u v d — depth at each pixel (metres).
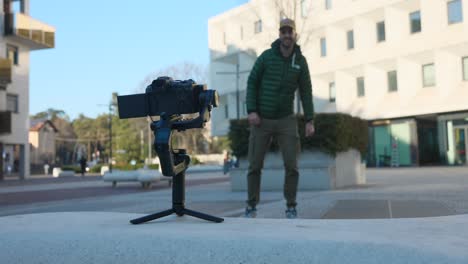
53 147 76.50
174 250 1.83
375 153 33.34
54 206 8.60
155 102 2.73
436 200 6.63
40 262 1.91
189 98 2.67
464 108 27.64
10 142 31.70
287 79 4.55
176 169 2.63
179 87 2.68
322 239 1.85
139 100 2.77
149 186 15.73
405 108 30.78
